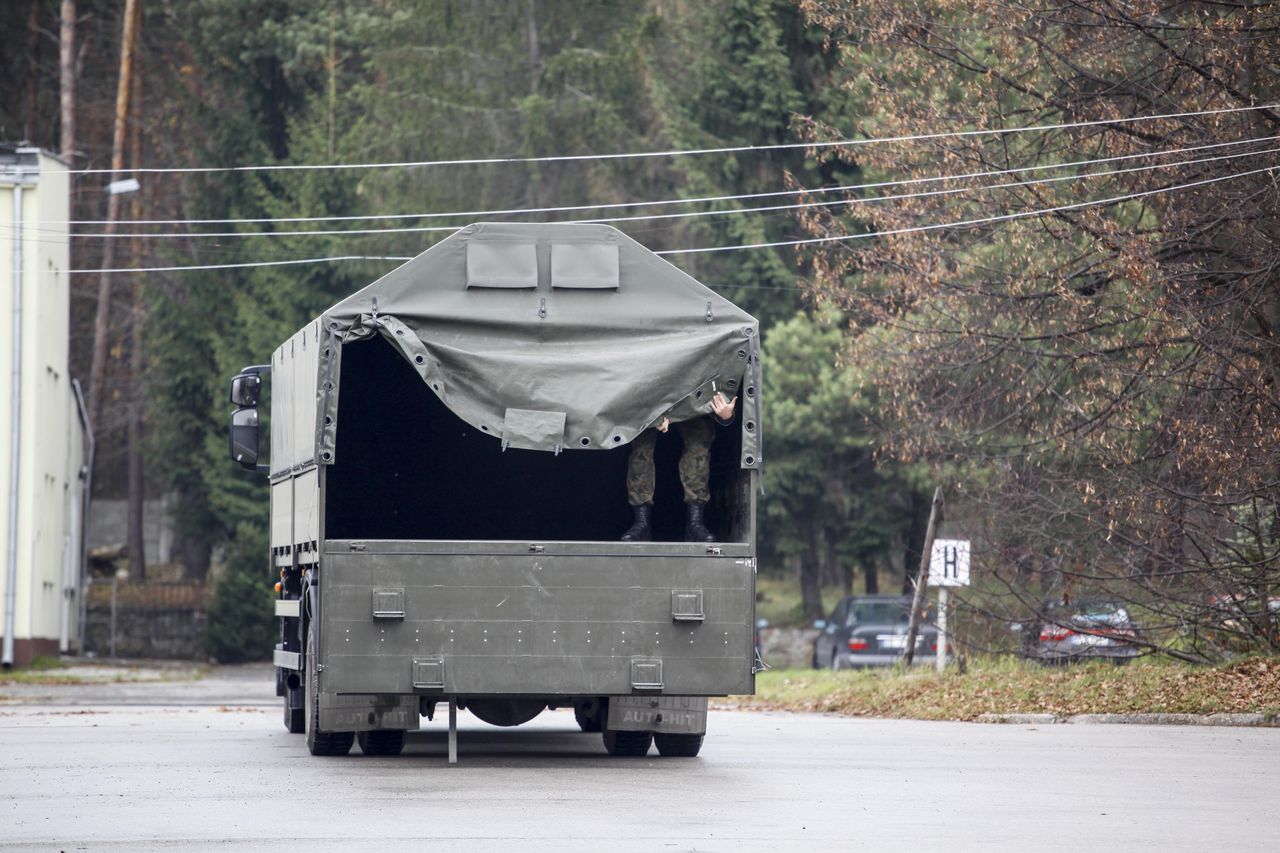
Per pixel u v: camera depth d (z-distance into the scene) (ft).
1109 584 296.10
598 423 176.65
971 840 129.49
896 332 323.78
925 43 320.91
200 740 230.68
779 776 177.58
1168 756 202.69
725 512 193.88
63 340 574.15
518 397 176.24
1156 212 300.61
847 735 241.96
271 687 449.06
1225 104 293.64
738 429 186.70
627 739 200.75
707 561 176.76
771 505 587.68
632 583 175.73
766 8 587.68
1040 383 304.30
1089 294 306.55
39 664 511.81
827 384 554.05
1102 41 297.74
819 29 589.32
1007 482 303.27
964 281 315.17
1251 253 293.02
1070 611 303.07
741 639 176.76
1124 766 189.88
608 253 182.60
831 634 470.80
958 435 318.65
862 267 330.75
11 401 498.69
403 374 209.87
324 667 171.63
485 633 173.47
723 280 604.08
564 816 142.10
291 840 128.06
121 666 552.82
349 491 222.69
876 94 321.93
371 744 198.90
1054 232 303.48
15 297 500.33
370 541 172.65
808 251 489.26
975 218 316.60
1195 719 255.70
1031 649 310.04
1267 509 290.56
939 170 314.96
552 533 224.94
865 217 323.78
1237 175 284.20
